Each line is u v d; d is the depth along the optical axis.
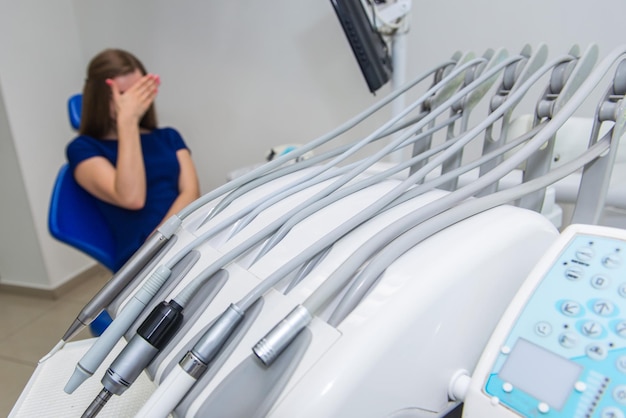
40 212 1.94
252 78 1.66
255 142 1.74
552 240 0.39
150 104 1.37
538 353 0.28
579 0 1.11
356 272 0.34
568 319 0.29
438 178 0.46
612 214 0.55
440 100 0.60
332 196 0.45
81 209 1.25
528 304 0.30
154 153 1.41
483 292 0.34
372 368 0.28
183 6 1.70
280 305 0.35
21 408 0.49
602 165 0.42
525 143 0.46
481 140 1.17
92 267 2.23
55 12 1.92
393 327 0.29
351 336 0.29
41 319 1.87
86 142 1.30
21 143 1.84
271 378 0.30
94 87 1.31
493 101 0.52
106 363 0.53
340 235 0.39
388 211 0.42
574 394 0.26
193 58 1.74
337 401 0.27
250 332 0.34
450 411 0.38
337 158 0.53
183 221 0.52
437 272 0.32
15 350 1.66
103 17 1.90
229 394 0.31
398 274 0.32
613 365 0.26
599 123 0.43
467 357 0.35
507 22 1.20
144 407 0.31
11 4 1.76
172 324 0.36
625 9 1.07
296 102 1.61
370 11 0.99
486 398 0.28
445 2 1.27
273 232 0.43
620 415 0.24
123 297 0.46
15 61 1.79
